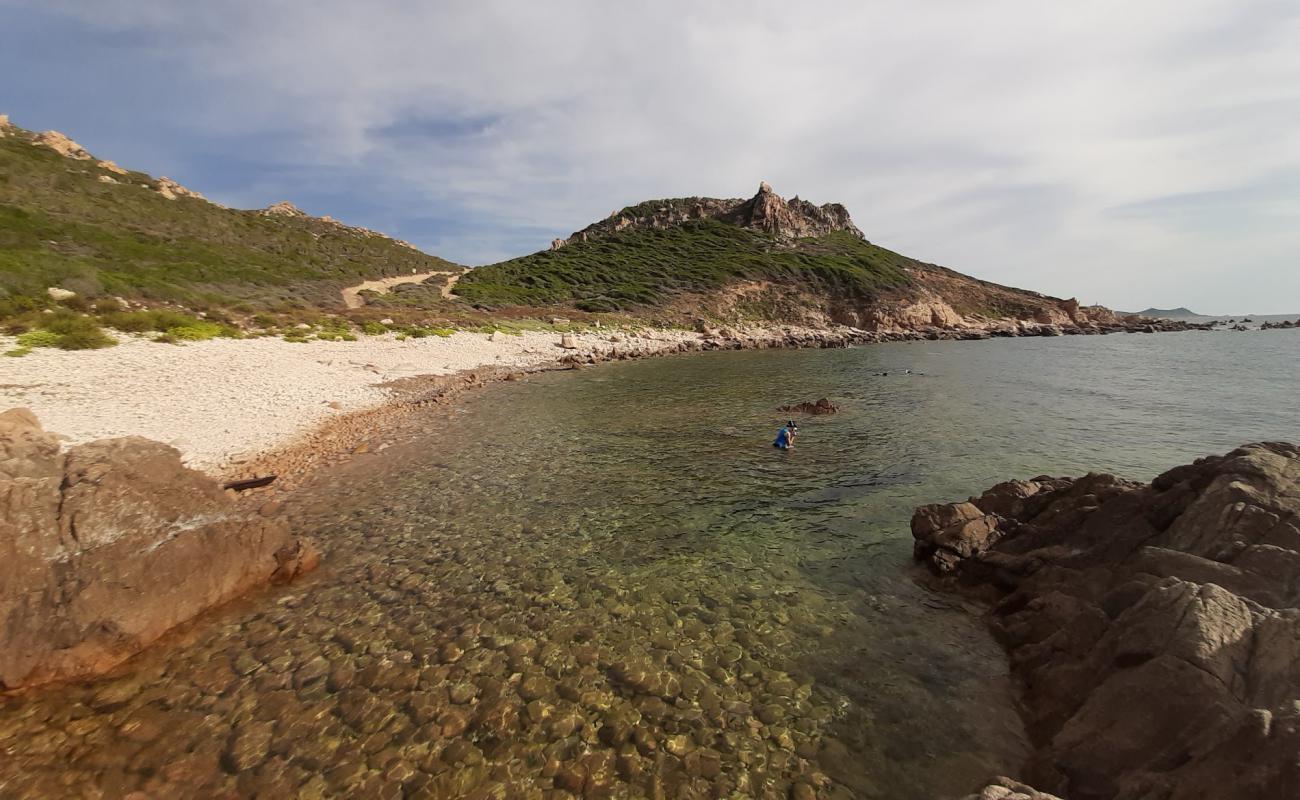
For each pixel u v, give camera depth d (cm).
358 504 1377
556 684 731
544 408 2648
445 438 2034
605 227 13062
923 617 888
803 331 7762
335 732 647
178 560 858
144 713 671
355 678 740
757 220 12244
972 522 1042
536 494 1466
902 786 573
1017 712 669
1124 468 1645
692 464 1739
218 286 5169
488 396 2958
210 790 567
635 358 5203
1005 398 2894
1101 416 2403
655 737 643
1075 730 551
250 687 720
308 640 825
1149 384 3341
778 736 644
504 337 5206
